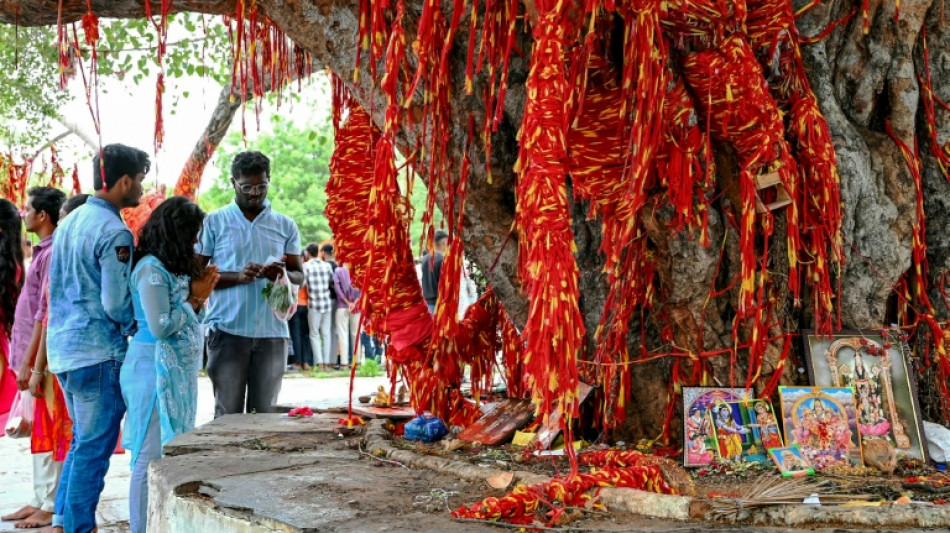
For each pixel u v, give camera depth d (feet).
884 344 11.50
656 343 12.39
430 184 11.37
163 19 12.00
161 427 12.66
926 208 12.41
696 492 9.45
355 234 13.41
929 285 12.46
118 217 13.23
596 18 10.16
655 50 10.06
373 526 7.83
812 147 11.15
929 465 10.98
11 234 16.70
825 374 11.39
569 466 10.81
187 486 9.73
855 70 12.05
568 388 8.64
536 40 9.29
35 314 15.53
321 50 12.48
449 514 8.34
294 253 17.25
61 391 15.06
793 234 10.91
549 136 8.96
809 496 8.71
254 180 16.49
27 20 13.26
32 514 15.51
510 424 12.55
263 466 10.66
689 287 11.76
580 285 13.08
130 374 12.66
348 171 13.46
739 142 10.77
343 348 41.65
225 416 14.82
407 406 15.72
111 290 12.66
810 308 11.83
